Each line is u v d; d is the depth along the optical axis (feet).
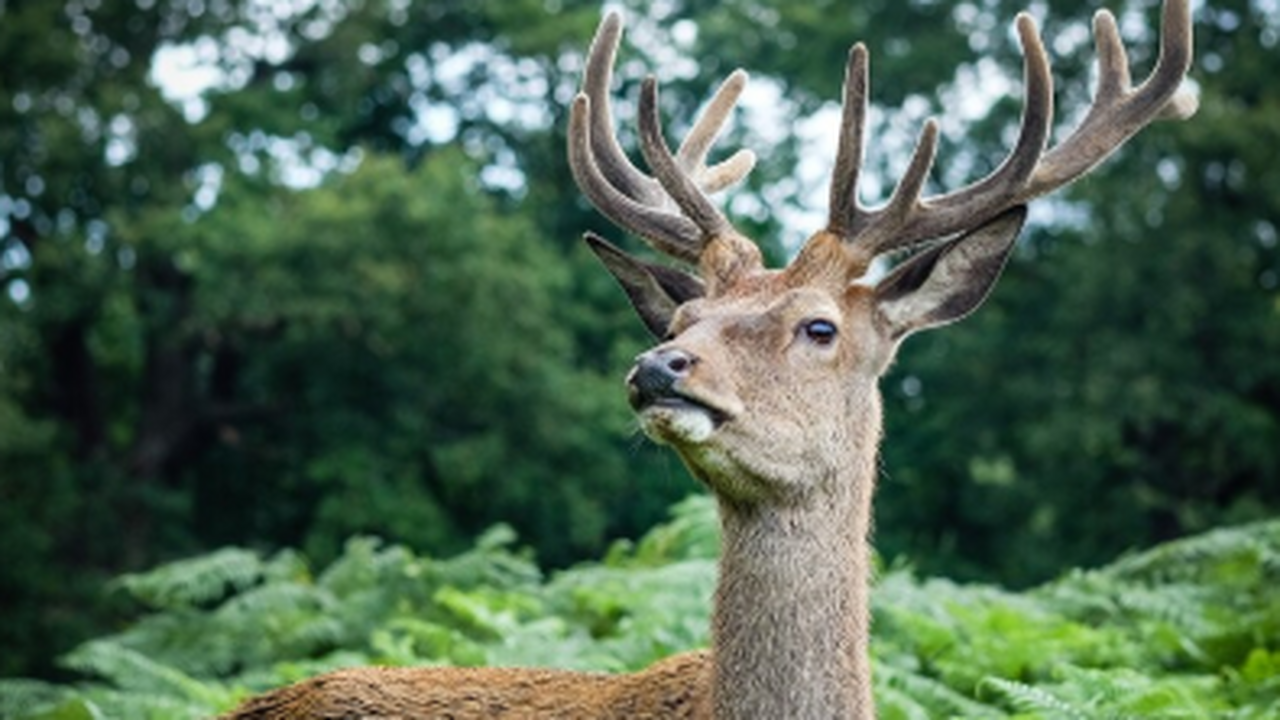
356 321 103.09
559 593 38.01
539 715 23.49
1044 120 24.18
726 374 22.31
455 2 125.29
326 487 106.11
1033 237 114.62
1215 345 104.53
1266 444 101.60
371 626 39.83
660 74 123.03
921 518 108.68
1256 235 108.37
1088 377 101.86
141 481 108.37
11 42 104.17
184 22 114.11
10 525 97.40
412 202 102.01
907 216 23.91
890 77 115.55
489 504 102.94
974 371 107.65
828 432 22.70
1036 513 106.83
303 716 24.08
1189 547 40.50
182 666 40.06
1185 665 35.06
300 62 119.14
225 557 44.75
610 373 107.45
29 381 109.40
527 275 104.12
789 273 23.79
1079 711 28.35
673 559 42.22
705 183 27.12
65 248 102.94
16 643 95.91
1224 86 108.88
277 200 107.65
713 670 22.74
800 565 22.54
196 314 104.32
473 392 103.50
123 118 104.83
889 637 34.35
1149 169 106.42
